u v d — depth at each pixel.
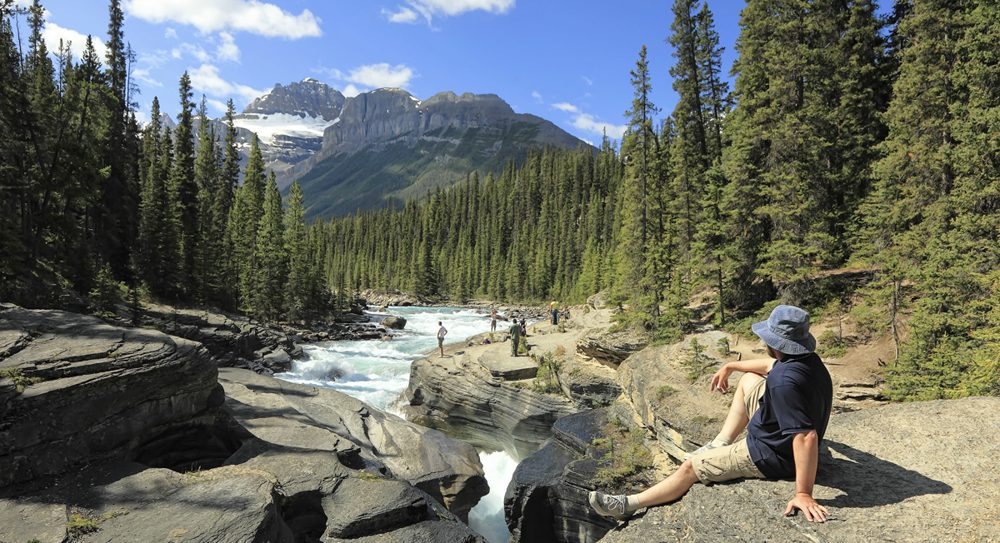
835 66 23.55
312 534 10.88
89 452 9.66
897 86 18.06
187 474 10.10
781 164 21.11
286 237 57.75
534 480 16.06
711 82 35.16
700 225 24.38
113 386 10.18
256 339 36.06
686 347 17.27
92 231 36.12
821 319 18.53
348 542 10.27
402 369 34.66
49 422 9.09
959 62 16.19
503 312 84.56
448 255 134.50
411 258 127.31
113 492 9.03
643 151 31.08
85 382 9.69
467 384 26.23
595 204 107.12
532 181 144.50
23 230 25.80
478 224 142.25
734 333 20.23
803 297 19.84
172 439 11.76
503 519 18.50
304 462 12.11
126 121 44.66
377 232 156.12
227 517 8.62
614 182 122.19
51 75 35.38
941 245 13.74
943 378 11.89
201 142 61.72
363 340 49.16
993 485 3.23
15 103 26.69
